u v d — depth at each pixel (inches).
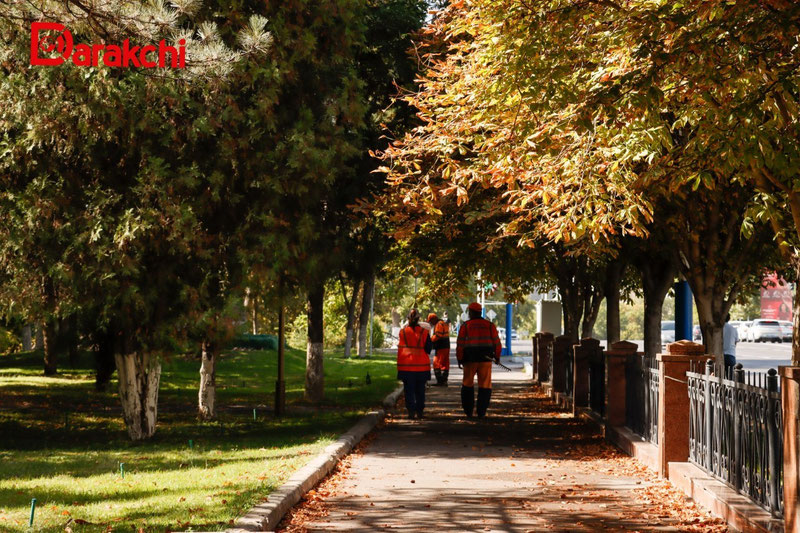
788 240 522.9
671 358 530.0
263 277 712.4
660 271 1006.4
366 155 897.5
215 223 720.3
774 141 448.8
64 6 490.3
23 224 669.9
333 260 824.3
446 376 1402.6
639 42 410.6
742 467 422.9
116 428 826.2
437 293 1393.9
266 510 396.2
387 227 977.5
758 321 3388.3
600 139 497.4
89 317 760.3
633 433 670.5
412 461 611.2
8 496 442.6
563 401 1055.0
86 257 664.4
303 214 754.2
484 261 1047.0
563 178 525.0
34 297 721.6
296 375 1669.5
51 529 355.9
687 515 425.1
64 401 1083.3
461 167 601.6
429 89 633.6
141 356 735.1
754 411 401.7
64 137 657.6
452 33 582.9
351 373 1745.8
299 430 781.3
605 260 987.9
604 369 800.9
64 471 542.6
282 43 730.8
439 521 411.2
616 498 471.2
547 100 444.5
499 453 653.9
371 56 949.8
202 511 392.5
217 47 527.8
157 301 695.7
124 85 630.5
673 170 517.3
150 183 653.9
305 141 724.7
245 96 727.1
